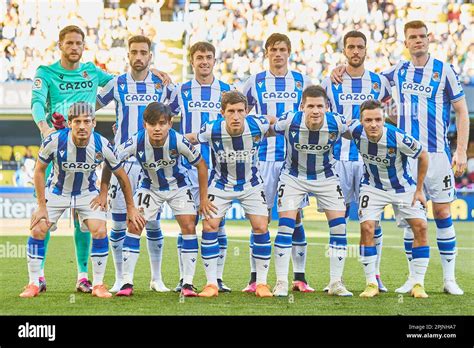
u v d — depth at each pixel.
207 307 13.40
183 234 14.81
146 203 14.73
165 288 15.98
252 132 14.50
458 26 41.66
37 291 14.75
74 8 42.75
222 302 13.91
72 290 15.79
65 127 14.84
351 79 16.42
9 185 41.03
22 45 41.91
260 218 14.80
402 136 14.28
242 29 43.28
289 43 16.53
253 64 42.94
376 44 42.03
